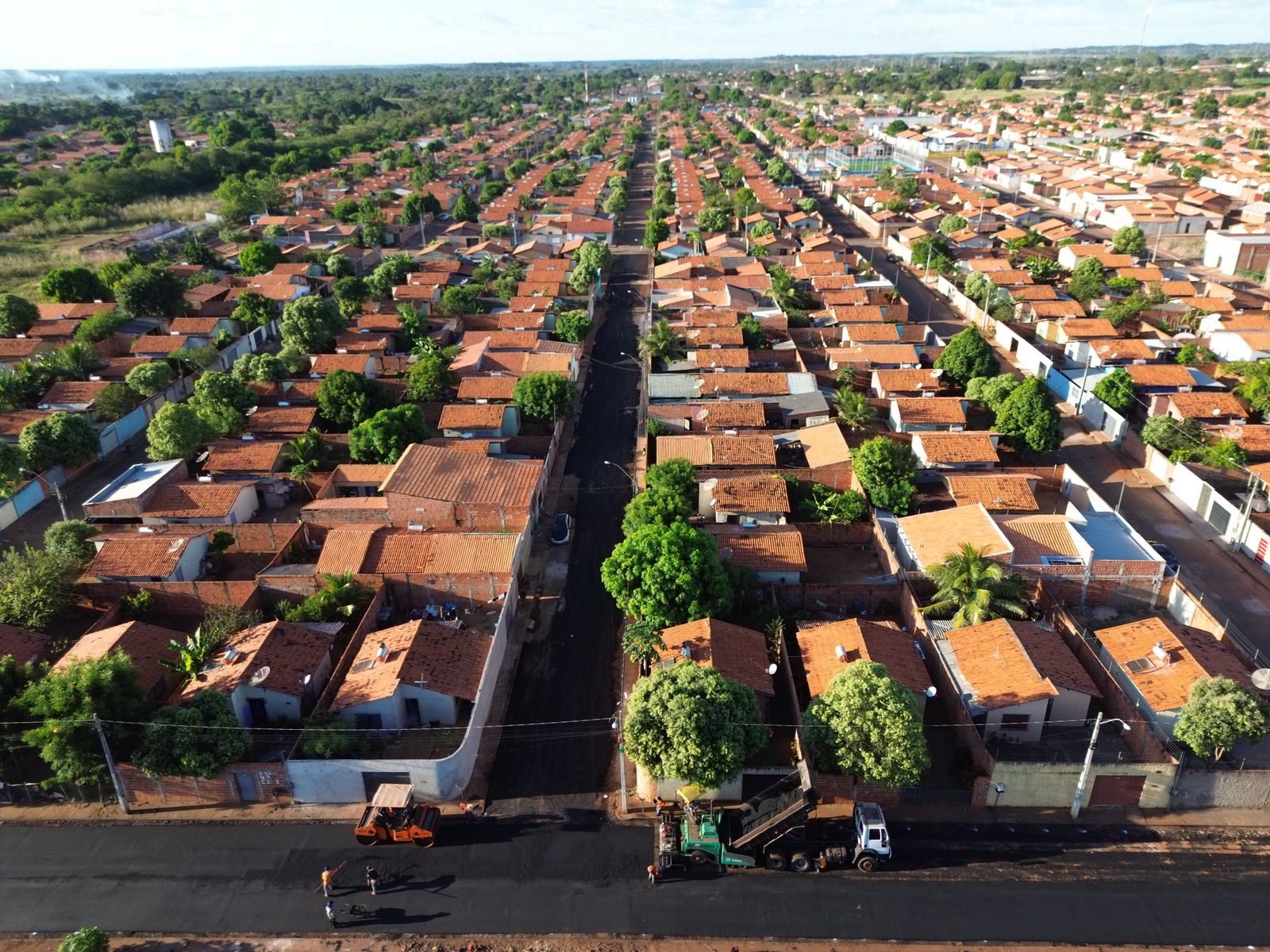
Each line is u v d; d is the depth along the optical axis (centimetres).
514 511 7275
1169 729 5178
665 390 9881
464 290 13175
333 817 4912
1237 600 6719
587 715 5634
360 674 5547
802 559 6650
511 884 4478
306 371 10806
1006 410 8525
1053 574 6538
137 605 6394
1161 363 10919
